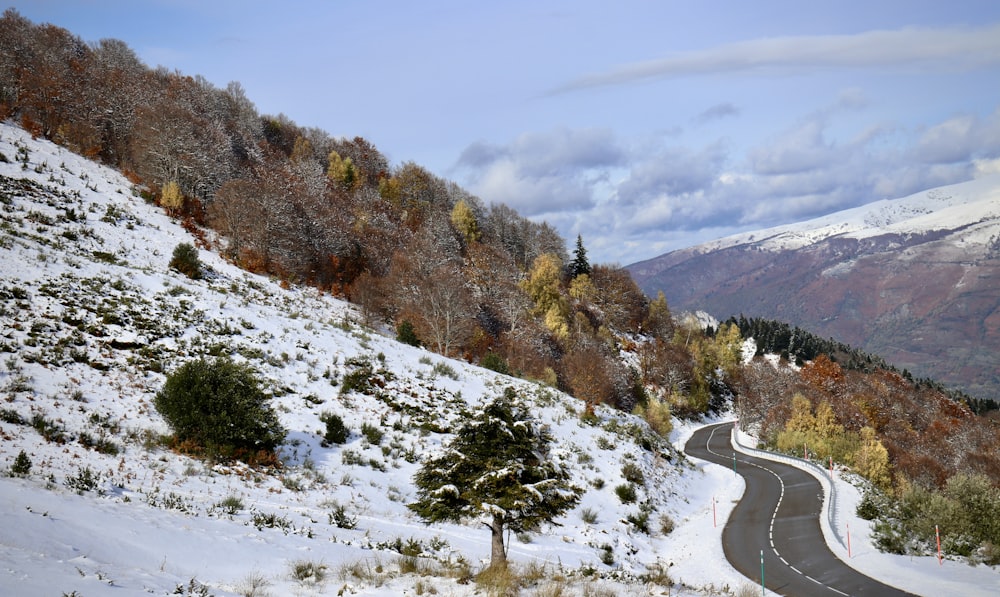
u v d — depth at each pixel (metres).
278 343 36.81
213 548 13.88
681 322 155.62
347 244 82.25
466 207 134.88
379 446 29.56
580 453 37.56
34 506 12.67
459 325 67.81
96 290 34.22
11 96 78.69
